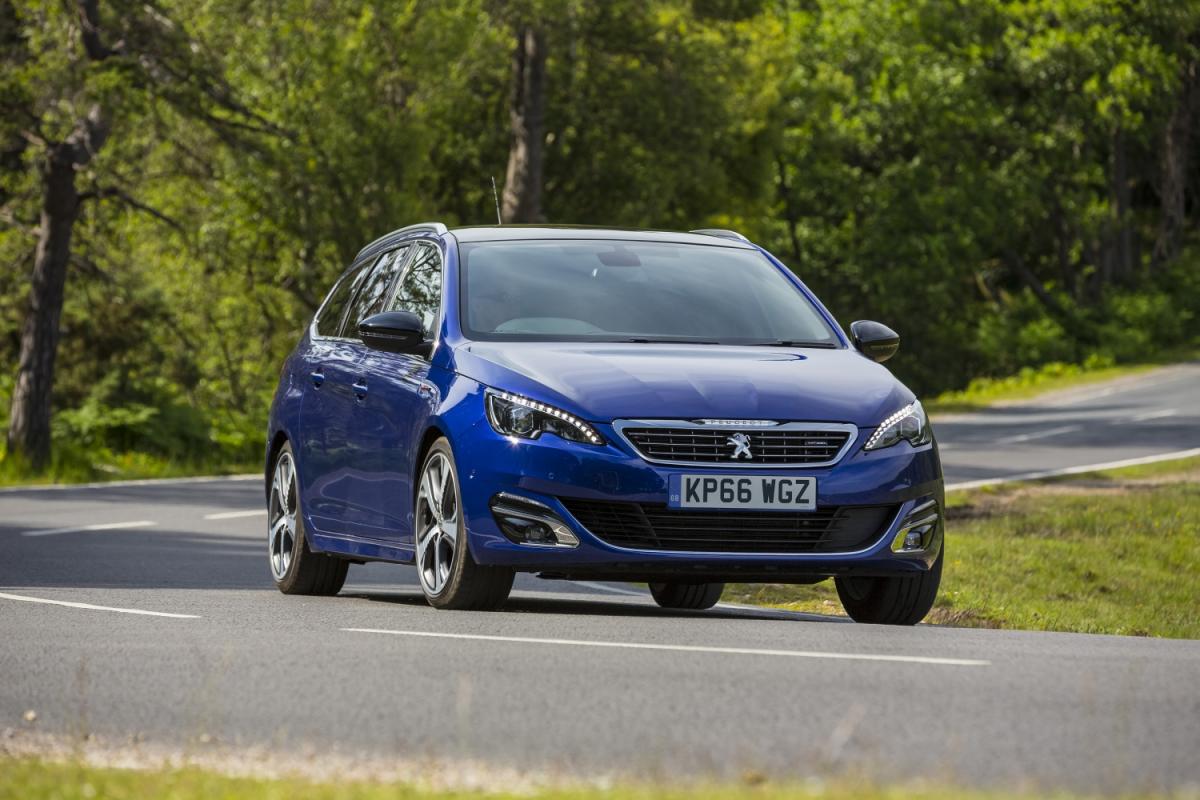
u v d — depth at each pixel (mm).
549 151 112562
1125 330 149125
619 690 13219
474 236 22078
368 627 17438
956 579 32500
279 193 78188
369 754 10891
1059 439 74188
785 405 18703
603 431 18375
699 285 21500
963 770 10250
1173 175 164500
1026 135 162500
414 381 20375
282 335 103938
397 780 9805
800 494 18453
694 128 109938
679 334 20500
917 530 19016
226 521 43250
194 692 13344
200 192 82312
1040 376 131250
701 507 18250
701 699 12797
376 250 24484
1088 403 99375
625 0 106375
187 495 54438
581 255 21766
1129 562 36500
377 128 81312
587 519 18391
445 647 15680
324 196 79562
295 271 86375
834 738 11023
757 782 9469
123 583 26875
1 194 84250
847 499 18547
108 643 16234
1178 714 12219
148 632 17141
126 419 78062
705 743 11141
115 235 82438
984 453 67562
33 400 72375
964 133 165625
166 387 85500
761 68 120562
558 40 105438
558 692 13156
